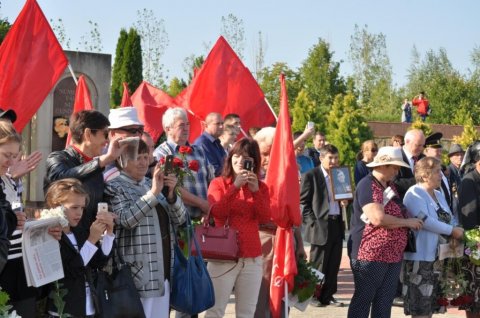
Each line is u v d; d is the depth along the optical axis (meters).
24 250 5.24
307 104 29.11
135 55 29.67
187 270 6.48
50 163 6.00
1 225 4.96
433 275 8.34
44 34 8.77
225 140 9.25
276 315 7.85
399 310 10.25
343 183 10.25
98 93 19.31
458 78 55.12
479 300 8.55
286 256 7.81
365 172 11.09
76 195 5.51
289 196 7.68
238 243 7.17
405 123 33.47
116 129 6.82
